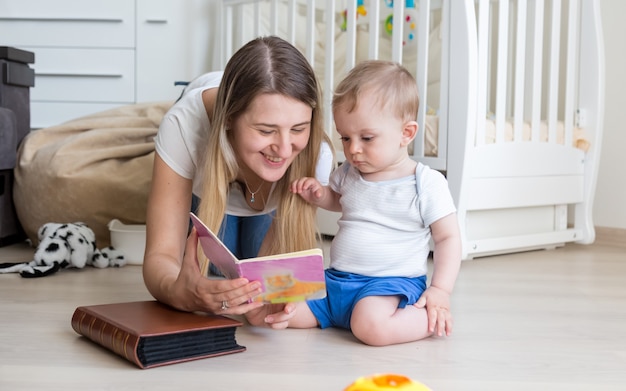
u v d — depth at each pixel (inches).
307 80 49.1
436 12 123.0
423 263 54.7
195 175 56.3
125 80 133.5
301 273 45.6
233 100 49.0
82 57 132.7
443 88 89.3
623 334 55.2
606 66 115.5
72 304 62.2
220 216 53.2
